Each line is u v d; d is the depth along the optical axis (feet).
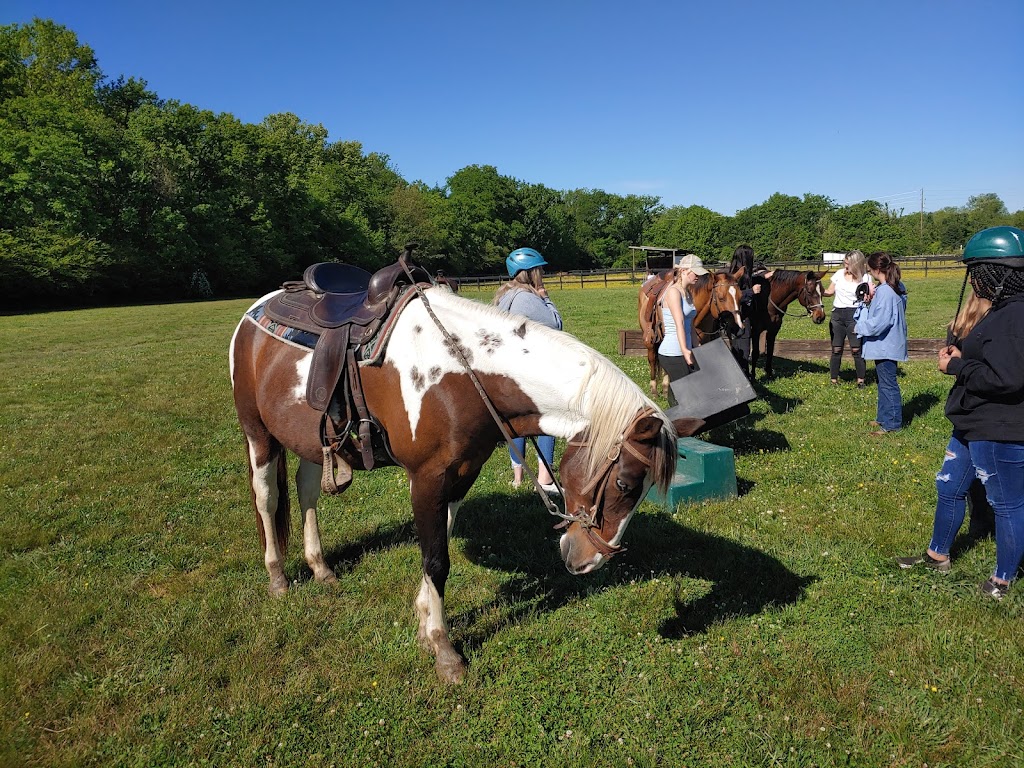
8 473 18.76
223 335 56.24
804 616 10.82
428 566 9.53
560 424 8.98
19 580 12.69
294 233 155.94
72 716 8.89
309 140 220.23
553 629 10.69
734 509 15.38
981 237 10.05
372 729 8.61
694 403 15.84
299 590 12.15
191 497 17.20
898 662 9.50
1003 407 10.02
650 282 30.35
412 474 9.50
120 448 21.59
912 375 29.99
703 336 24.47
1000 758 7.81
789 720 8.50
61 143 108.68
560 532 14.47
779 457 19.04
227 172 138.41
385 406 9.57
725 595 11.64
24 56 142.51
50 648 10.27
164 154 127.44
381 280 10.24
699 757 8.06
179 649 10.36
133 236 120.88
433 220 210.79
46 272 99.60
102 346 49.44
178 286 130.62
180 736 8.55
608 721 8.69
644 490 8.43
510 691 9.30
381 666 9.86
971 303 10.53
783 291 29.12
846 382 28.66
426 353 9.29
